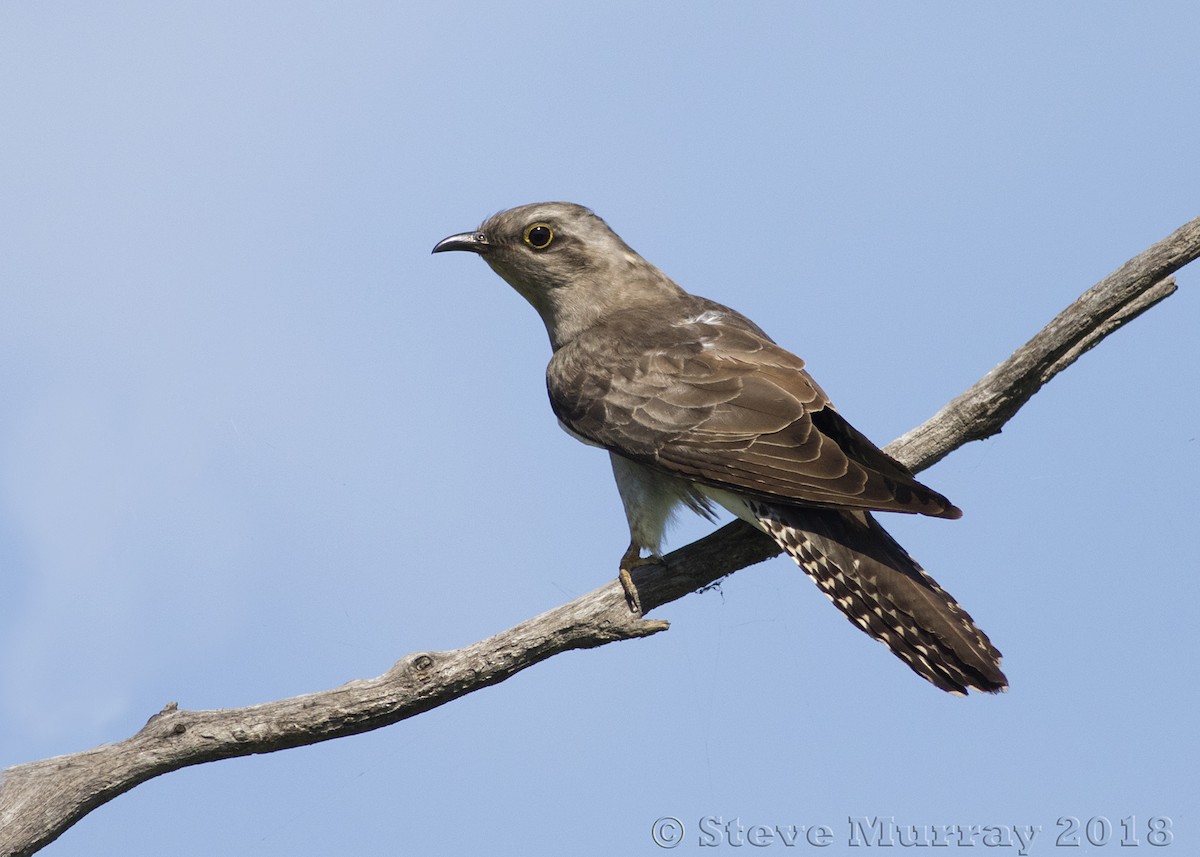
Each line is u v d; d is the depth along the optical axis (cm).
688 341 1109
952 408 1023
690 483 1075
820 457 962
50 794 916
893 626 933
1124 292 954
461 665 943
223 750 938
